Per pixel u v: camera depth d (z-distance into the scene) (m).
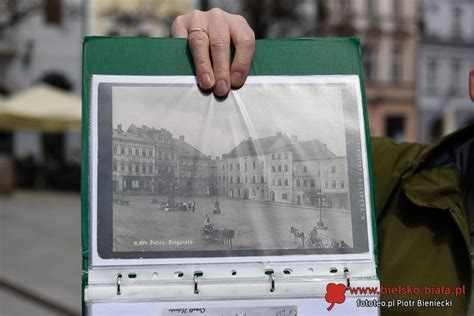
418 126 32.03
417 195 1.69
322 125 1.46
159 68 1.46
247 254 1.39
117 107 1.43
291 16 15.56
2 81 25.70
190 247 1.38
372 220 1.42
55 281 7.49
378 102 31.09
